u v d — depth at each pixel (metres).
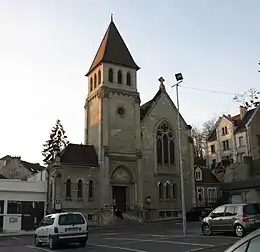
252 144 61.25
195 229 31.69
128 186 46.56
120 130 47.03
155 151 48.97
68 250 20.03
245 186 47.84
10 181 43.34
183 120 52.28
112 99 47.53
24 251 20.41
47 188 44.53
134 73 50.09
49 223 22.06
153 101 50.69
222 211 24.25
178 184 49.56
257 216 22.81
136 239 24.88
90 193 44.03
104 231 34.41
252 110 66.31
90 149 46.53
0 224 39.75
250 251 6.07
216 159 68.88
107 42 50.25
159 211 47.22
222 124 68.50
